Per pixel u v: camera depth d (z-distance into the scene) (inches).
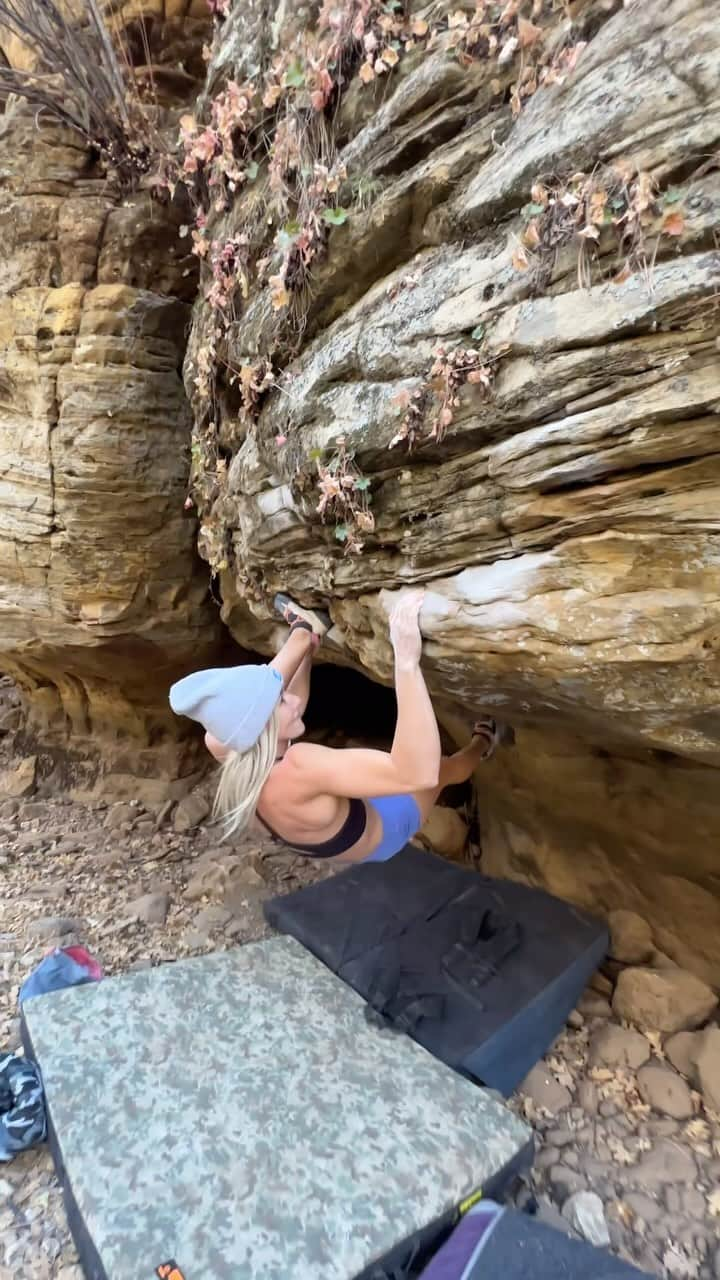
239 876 173.0
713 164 50.2
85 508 163.3
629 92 53.6
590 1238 82.1
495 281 65.1
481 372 65.7
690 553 60.3
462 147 70.3
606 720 81.8
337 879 144.5
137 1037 101.0
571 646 68.8
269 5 100.7
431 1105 89.7
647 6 52.6
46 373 159.0
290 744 88.7
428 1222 75.2
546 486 65.8
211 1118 87.0
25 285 160.4
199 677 83.4
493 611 73.2
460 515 75.2
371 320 80.0
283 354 102.0
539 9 61.4
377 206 78.5
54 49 143.1
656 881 122.0
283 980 115.1
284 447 97.3
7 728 259.8
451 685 92.4
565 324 59.0
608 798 121.3
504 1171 82.7
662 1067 105.3
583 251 57.4
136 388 160.4
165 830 204.7
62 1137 84.3
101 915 159.5
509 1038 101.2
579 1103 101.6
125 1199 76.4
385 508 84.5
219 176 117.4
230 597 173.6
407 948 119.4
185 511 172.7
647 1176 89.3
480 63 68.6
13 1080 96.2
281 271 93.0
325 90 85.8
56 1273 80.1
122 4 159.5
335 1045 100.0
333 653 129.0
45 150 157.8
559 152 58.2
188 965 118.6
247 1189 77.6
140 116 153.9
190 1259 70.1
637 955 123.9
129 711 222.1
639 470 60.7
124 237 155.9
